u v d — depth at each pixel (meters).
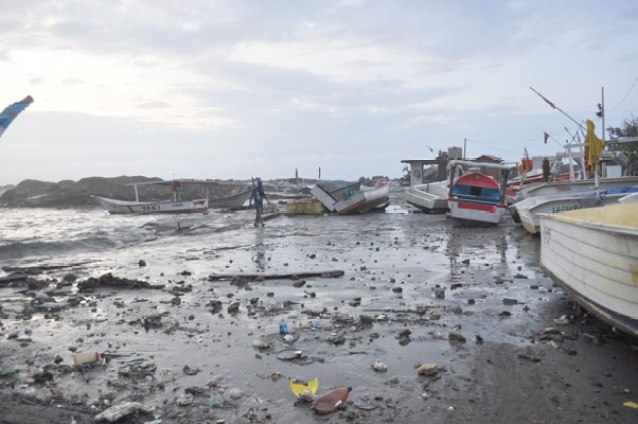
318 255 13.95
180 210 39.22
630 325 5.37
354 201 27.30
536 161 36.81
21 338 6.86
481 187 21.02
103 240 18.70
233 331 7.05
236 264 12.85
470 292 8.95
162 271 12.06
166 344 6.56
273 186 71.06
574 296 6.83
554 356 5.78
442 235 17.89
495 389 5.02
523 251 13.60
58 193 67.38
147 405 4.82
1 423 4.46
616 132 34.09
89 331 7.20
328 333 6.83
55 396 5.02
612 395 4.80
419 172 42.25
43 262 14.11
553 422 4.37
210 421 4.52
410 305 8.16
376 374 5.46
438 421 4.45
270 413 4.64
